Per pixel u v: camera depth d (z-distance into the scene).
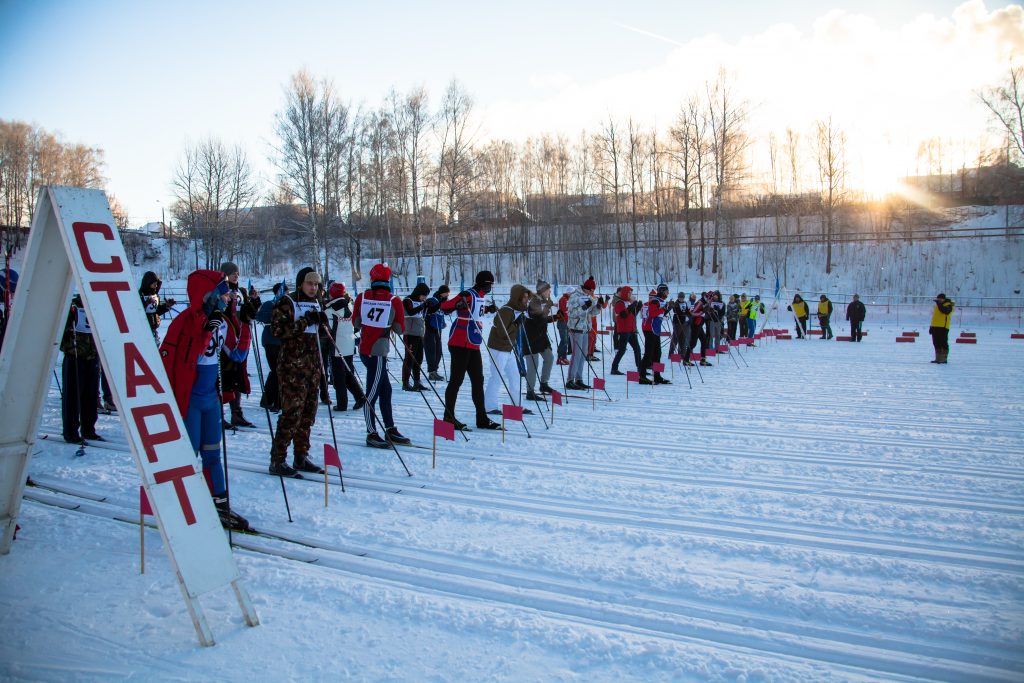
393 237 39.59
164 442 2.83
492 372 7.62
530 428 7.02
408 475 5.12
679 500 4.54
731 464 5.48
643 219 42.75
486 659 2.59
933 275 32.44
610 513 4.28
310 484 4.87
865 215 42.72
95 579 3.25
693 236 44.38
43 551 3.57
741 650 2.68
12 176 30.12
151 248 42.69
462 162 33.34
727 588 3.20
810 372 12.12
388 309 5.98
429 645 2.69
